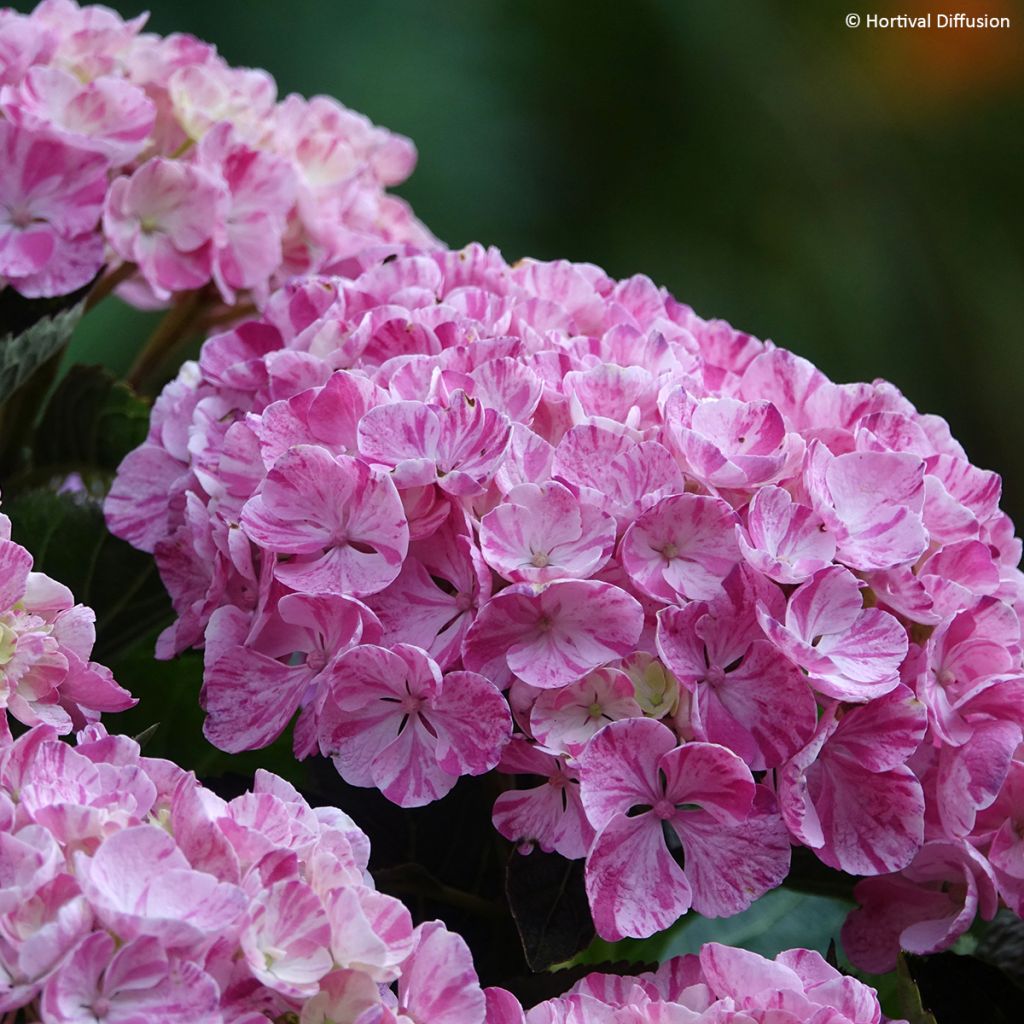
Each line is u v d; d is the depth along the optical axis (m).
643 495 1.46
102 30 1.61
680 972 1.44
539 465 1.46
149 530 1.53
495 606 1.44
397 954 1.40
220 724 1.47
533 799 1.45
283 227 1.61
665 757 1.43
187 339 1.65
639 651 1.45
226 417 1.53
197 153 1.59
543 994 1.47
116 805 1.39
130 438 1.63
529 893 1.45
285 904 1.38
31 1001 1.36
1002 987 1.48
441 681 1.44
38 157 1.55
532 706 1.45
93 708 1.46
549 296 1.54
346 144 1.65
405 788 1.45
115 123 1.57
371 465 1.46
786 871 1.44
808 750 1.44
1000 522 1.52
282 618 1.47
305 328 1.54
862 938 1.49
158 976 1.36
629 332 1.51
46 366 1.62
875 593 1.47
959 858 1.46
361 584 1.46
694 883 1.44
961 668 1.47
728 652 1.45
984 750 1.46
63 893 1.37
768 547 1.45
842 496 1.48
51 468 1.63
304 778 1.55
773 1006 1.42
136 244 1.58
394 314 1.51
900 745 1.45
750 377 1.51
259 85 1.65
